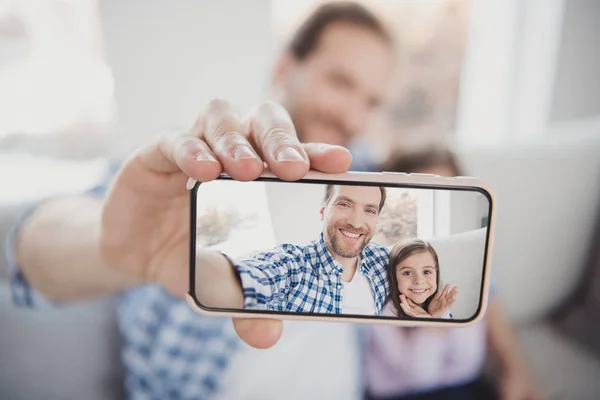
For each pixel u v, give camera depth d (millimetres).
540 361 887
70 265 632
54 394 689
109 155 988
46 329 690
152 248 528
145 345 745
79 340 709
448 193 426
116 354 747
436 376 817
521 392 833
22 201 752
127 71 1011
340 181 420
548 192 936
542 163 938
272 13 1025
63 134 1000
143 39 997
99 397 719
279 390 749
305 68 901
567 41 1171
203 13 1000
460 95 1225
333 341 778
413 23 1125
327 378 762
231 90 1057
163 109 1047
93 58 994
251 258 430
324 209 425
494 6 1179
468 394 828
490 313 869
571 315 949
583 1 1147
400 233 432
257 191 423
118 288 659
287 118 427
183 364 745
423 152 918
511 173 927
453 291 434
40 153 973
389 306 437
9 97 952
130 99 1029
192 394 743
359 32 879
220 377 745
